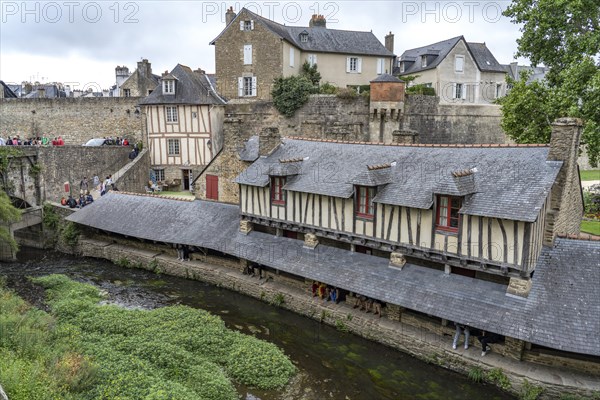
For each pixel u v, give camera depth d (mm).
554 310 11359
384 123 28531
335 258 16062
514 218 11516
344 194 15164
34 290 17844
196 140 30234
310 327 15344
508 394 11438
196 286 19078
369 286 14430
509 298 12109
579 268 11867
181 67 31594
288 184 17062
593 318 10930
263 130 19312
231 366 12555
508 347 12055
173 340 13250
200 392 10805
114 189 26266
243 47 31266
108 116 33812
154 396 9461
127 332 13773
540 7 20359
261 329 15234
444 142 29656
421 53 36125
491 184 12828
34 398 7996
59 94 48375
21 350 10258
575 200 14469
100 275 20625
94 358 11289
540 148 13070
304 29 34719
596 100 17578
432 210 13383
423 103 29047
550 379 11047
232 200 22828
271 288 17172
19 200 25719
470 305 12469
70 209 24766
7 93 42219
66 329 13102
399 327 13898
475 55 37719
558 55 21359
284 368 12586
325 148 18188
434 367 12789
